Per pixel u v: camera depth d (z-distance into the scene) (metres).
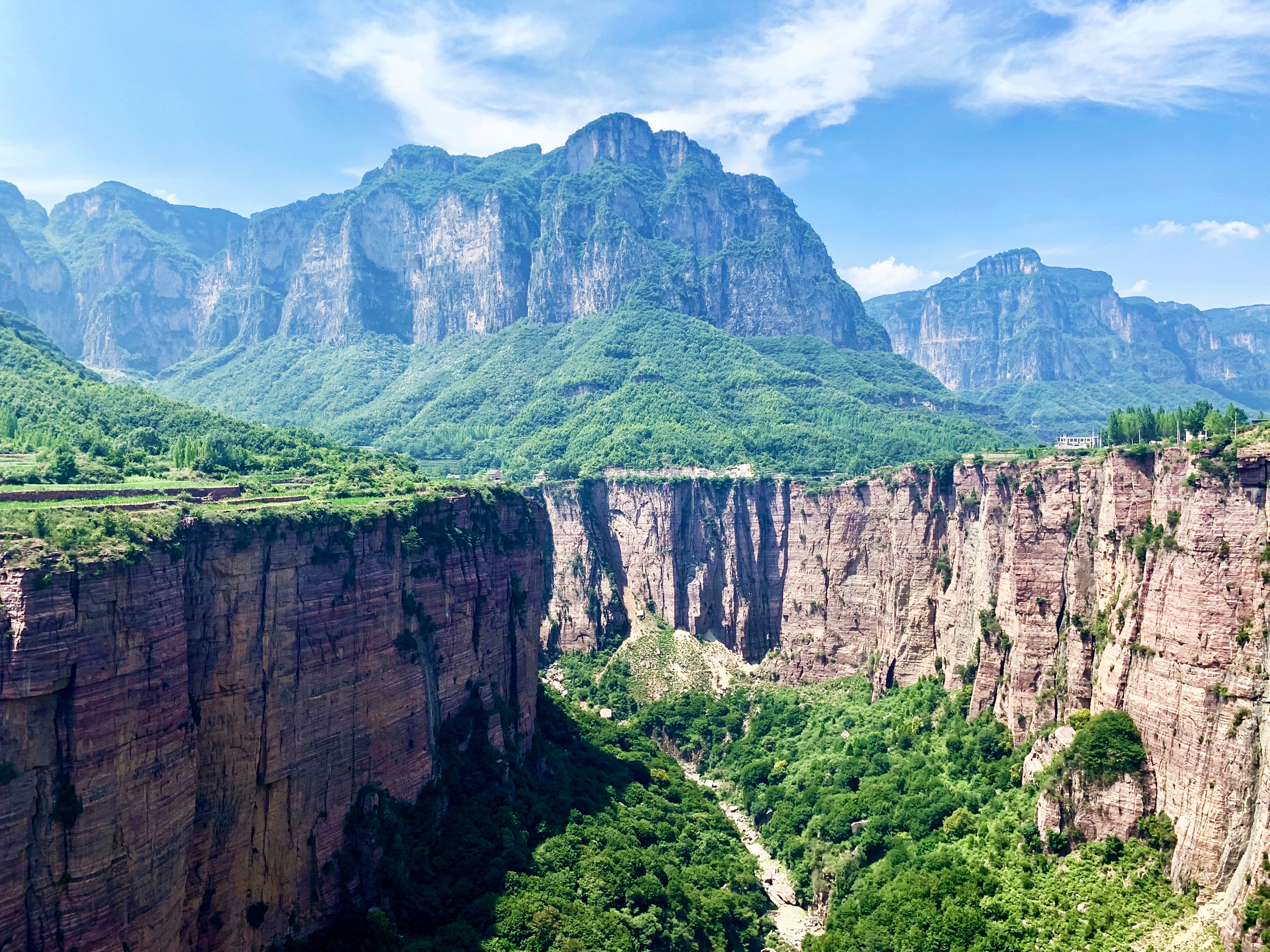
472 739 143.25
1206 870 105.81
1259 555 106.44
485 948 115.25
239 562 96.88
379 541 119.69
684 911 143.50
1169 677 114.06
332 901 108.38
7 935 71.31
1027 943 114.00
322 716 107.69
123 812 78.69
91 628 77.06
